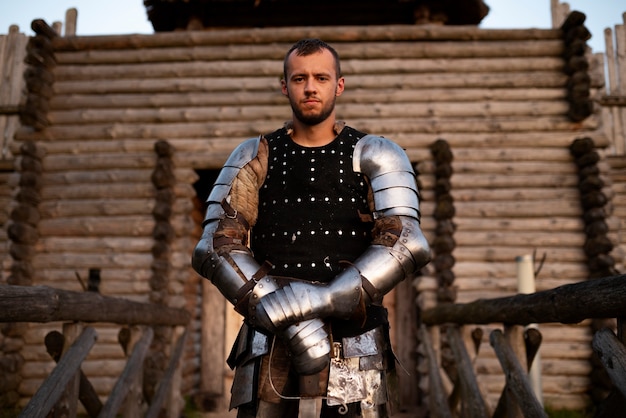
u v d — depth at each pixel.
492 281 6.30
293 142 1.74
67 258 6.49
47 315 2.48
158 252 6.39
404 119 6.76
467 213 6.49
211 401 6.95
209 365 7.32
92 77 6.95
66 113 6.89
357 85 6.81
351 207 1.67
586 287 2.00
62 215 6.61
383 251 1.55
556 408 6.07
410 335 7.11
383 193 1.65
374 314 1.66
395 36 6.89
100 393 6.12
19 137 6.86
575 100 6.59
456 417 4.56
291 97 1.69
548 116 6.73
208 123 6.84
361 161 1.70
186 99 6.87
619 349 1.79
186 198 6.70
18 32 7.74
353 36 6.89
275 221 1.68
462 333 4.09
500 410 3.18
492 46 6.84
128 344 4.07
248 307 1.54
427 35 6.87
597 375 6.01
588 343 6.20
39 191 6.66
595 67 6.73
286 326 1.48
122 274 6.44
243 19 7.70
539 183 6.55
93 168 6.76
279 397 1.59
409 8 7.52
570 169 6.58
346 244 1.65
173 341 5.26
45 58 6.86
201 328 7.45
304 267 1.63
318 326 1.50
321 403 1.62
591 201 6.32
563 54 6.85
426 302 6.25
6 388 6.02
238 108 6.84
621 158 7.43
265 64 6.89
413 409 6.64
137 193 6.63
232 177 1.71
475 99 6.77
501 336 3.12
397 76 6.84
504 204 6.50
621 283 1.76
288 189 1.69
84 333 2.99
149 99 6.88
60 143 6.83
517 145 6.67
